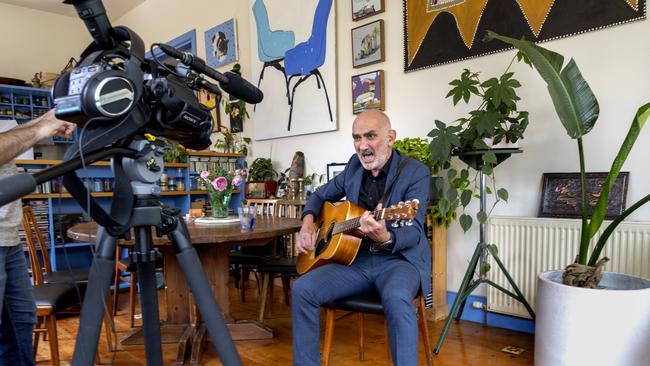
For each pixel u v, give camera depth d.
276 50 3.77
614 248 2.00
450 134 2.11
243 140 4.26
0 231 1.20
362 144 1.84
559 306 1.58
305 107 3.57
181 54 0.71
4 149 0.79
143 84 0.65
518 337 2.35
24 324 1.35
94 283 0.64
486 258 2.39
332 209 1.96
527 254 2.29
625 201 2.02
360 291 1.72
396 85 2.97
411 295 1.49
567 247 2.13
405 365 1.40
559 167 2.25
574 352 1.54
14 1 5.13
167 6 5.07
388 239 1.55
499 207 2.49
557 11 2.22
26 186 0.51
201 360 2.15
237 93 0.86
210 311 0.70
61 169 0.56
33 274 2.15
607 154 2.11
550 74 1.64
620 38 2.04
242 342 2.36
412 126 2.89
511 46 2.39
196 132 0.73
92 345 0.62
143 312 0.79
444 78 2.71
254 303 3.22
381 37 3.00
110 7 5.57
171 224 0.72
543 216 2.27
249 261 2.75
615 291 1.48
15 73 5.22
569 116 1.64
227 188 2.57
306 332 1.59
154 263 0.79
